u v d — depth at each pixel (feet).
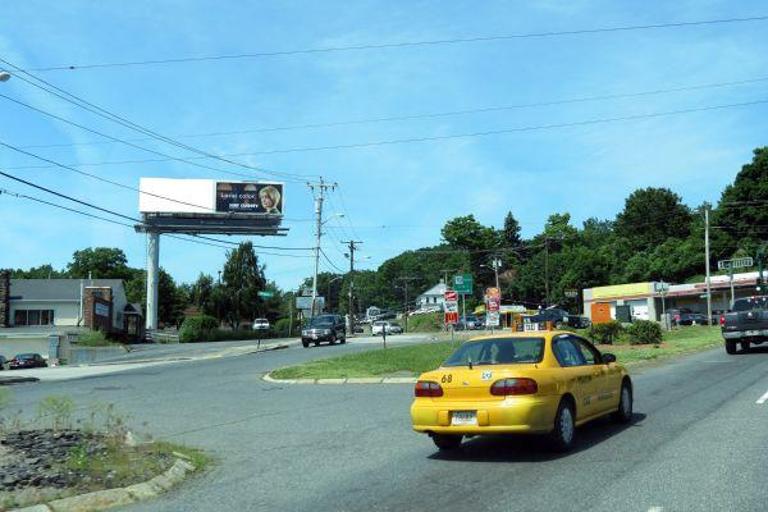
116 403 57.26
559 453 32.12
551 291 357.41
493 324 99.96
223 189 271.69
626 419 39.68
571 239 404.98
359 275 560.61
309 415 47.52
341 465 31.55
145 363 125.18
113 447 31.91
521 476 27.91
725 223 287.69
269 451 35.50
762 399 46.16
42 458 29.32
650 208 348.79
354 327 279.69
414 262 540.93
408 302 529.04
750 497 23.44
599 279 337.93
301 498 26.11
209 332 221.46
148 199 262.88
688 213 344.08
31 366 158.10
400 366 77.61
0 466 28.07
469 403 31.40
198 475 30.58
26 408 54.13
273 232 276.62
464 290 99.09
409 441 36.73
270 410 50.65
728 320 88.02
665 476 26.66
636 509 22.53
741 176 287.28
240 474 30.50
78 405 56.08
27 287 227.40
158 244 258.98
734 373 64.39
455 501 24.59
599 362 38.42
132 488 26.66
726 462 28.53
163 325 365.81
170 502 26.12
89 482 26.63
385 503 24.81
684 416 40.88
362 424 42.86
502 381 31.01
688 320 223.10
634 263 321.11
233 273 283.18
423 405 32.55
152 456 31.24
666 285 158.20
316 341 152.76
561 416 32.14
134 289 358.02
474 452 33.32
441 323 289.94
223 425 44.19
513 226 431.43
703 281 270.26
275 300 339.36
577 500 23.88
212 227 271.49
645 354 86.58
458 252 426.10
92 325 196.34
